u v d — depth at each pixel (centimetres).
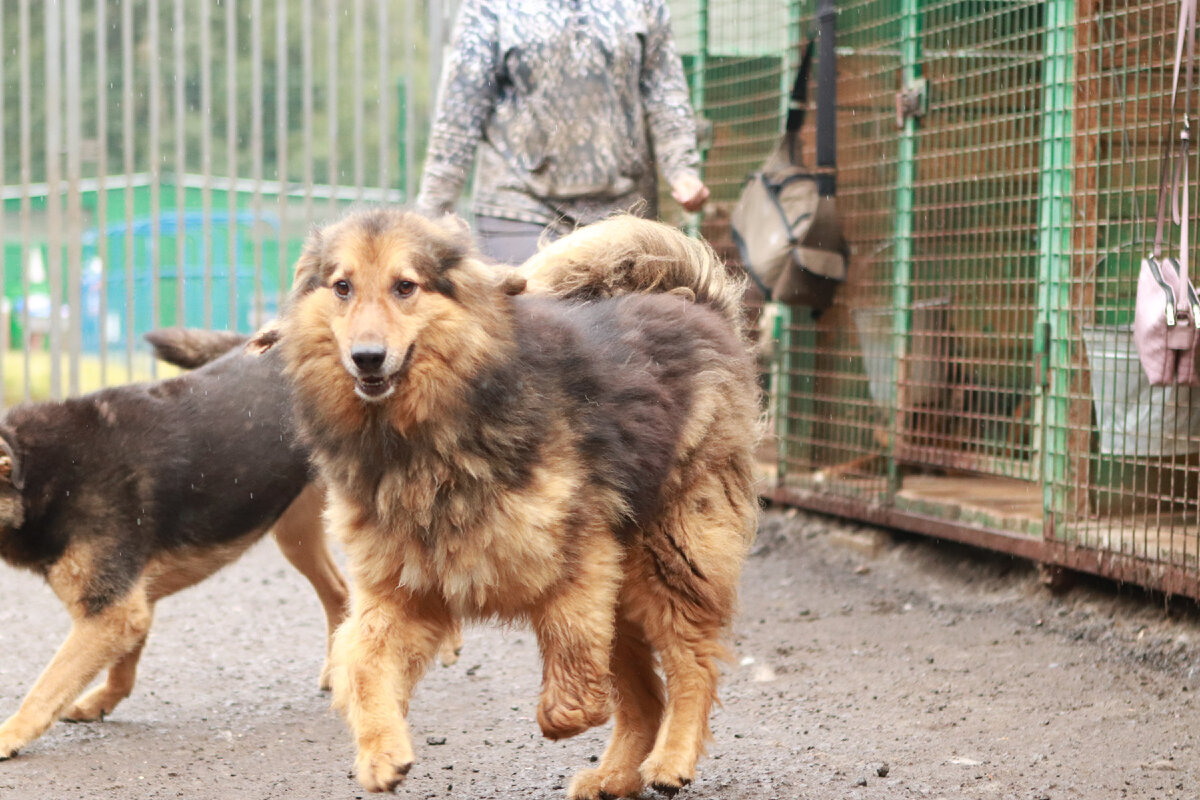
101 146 990
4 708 498
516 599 367
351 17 1276
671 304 428
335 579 541
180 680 546
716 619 406
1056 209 613
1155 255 512
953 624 611
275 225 1291
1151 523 602
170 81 1307
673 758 384
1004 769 418
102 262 993
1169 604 571
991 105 681
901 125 712
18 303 1386
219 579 746
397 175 1162
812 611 642
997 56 656
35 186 1244
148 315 1287
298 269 373
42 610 672
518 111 622
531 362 368
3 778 421
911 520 707
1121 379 580
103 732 475
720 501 411
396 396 351
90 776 424
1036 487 745
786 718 479
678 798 395
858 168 760
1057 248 614
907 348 718
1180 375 498
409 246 352
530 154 621
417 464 353
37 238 1374
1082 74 598
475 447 353
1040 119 635
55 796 404
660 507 398
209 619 653
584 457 372
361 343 341
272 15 1312
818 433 813
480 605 366
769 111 848
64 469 463
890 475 730
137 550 473
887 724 468
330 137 966
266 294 1283
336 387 360
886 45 738
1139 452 579
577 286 446
